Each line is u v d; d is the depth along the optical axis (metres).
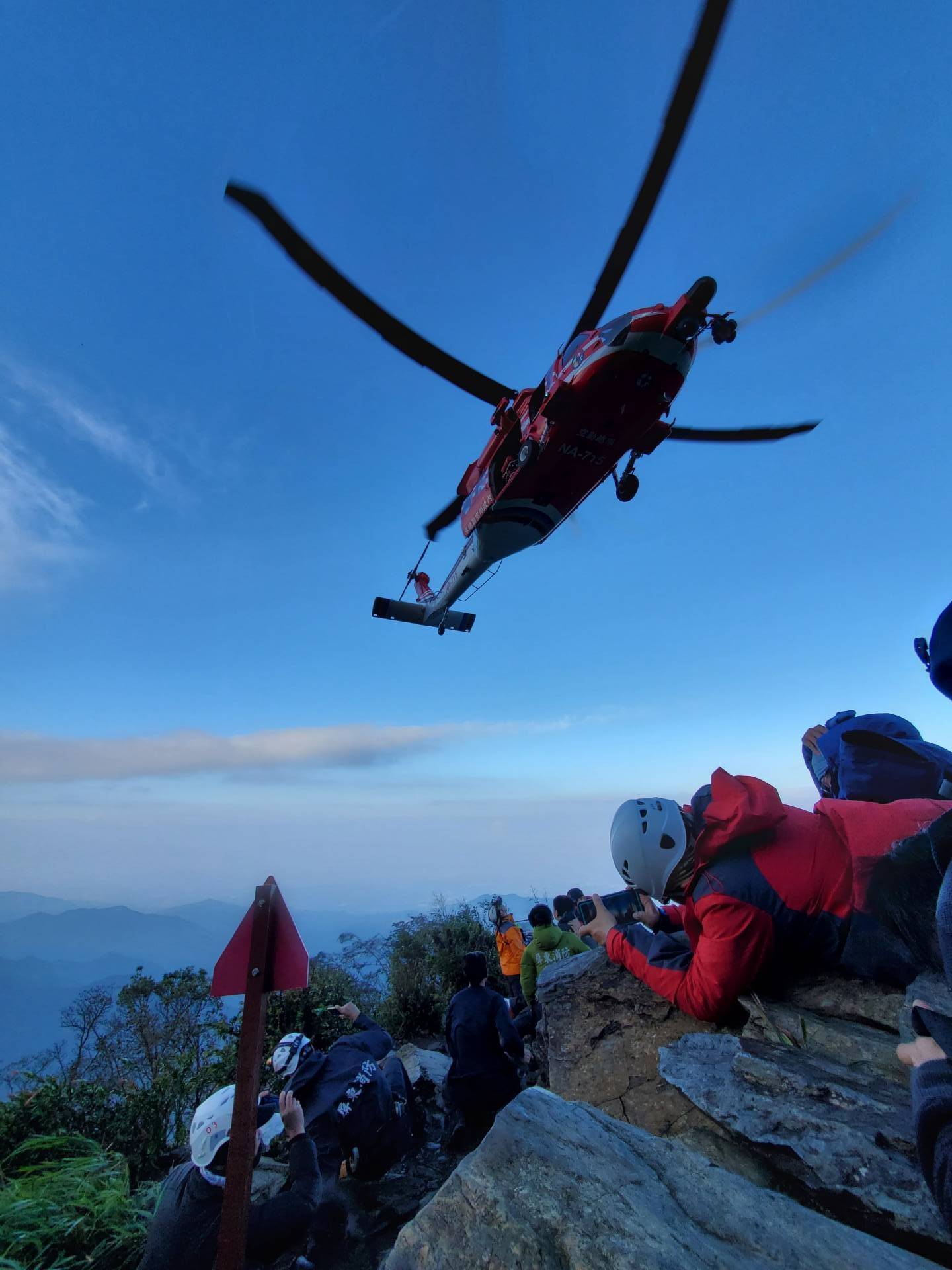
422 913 9.38
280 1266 3.31
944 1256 1.52
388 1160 3.95
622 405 7.53
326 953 8.18
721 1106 2.18
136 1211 3.81
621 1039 3.15
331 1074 3.96
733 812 2.60
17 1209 3.61
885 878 2.40
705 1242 1.54
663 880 2.88
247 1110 2.39
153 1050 6.55
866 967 2.46
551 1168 1.88
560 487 8.66
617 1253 1.52
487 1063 4.44
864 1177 1.74
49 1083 5.15
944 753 3.01
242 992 2.48
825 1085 2.10
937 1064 1.33
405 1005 7.66
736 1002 2.72
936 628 1.42
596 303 8.26
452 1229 1.71
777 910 2.54
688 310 6.69
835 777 3.76
